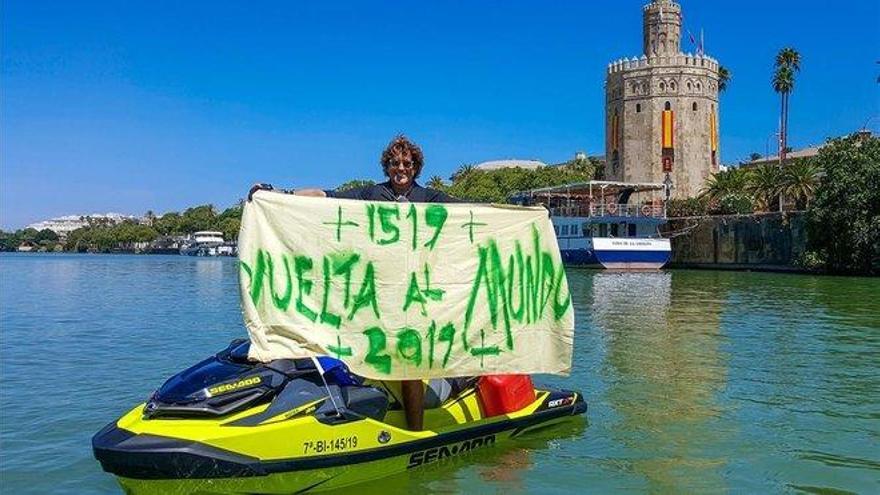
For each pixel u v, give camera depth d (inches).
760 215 2287.2
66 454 293.1
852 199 1833.2
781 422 336.2
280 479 234.1
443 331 271.6
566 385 421.1
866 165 1846.7
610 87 3206.2
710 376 449.7
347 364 256.8
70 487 255.6
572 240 2299.5
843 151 1929.1
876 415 350.0
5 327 754.8
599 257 2171.5
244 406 240.5
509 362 282.5
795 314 859.4
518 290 284.5
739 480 257.8
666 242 2239.2
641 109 3065.9
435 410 277.7
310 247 256.4
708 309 929.5
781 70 3120.1
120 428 236.2
